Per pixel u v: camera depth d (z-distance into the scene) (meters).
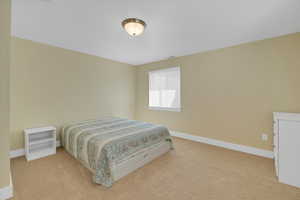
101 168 1.74
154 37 2.48
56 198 1.48
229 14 1.77
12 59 2.40
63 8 1.65
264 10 1.68
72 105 3.19
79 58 3.30
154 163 2.30
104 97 3.86
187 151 2.80
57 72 2.94
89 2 1.54
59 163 2.26
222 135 3.02
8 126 1.49
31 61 2.60
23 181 1.77
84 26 2.09
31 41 2.60
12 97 2.42
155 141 2.48
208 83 3.20
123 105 4.39
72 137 2.43
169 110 3.96
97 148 1.83
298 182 1.66
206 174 1.97
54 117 2.91
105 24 2.04
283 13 1.74
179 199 1.50
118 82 4.23
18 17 1.84
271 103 2.44
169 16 1.82
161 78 4.18
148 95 4.47
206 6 1.61
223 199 1.50
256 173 1.99
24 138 2.52
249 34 2.34
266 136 2.49
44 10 1.69
